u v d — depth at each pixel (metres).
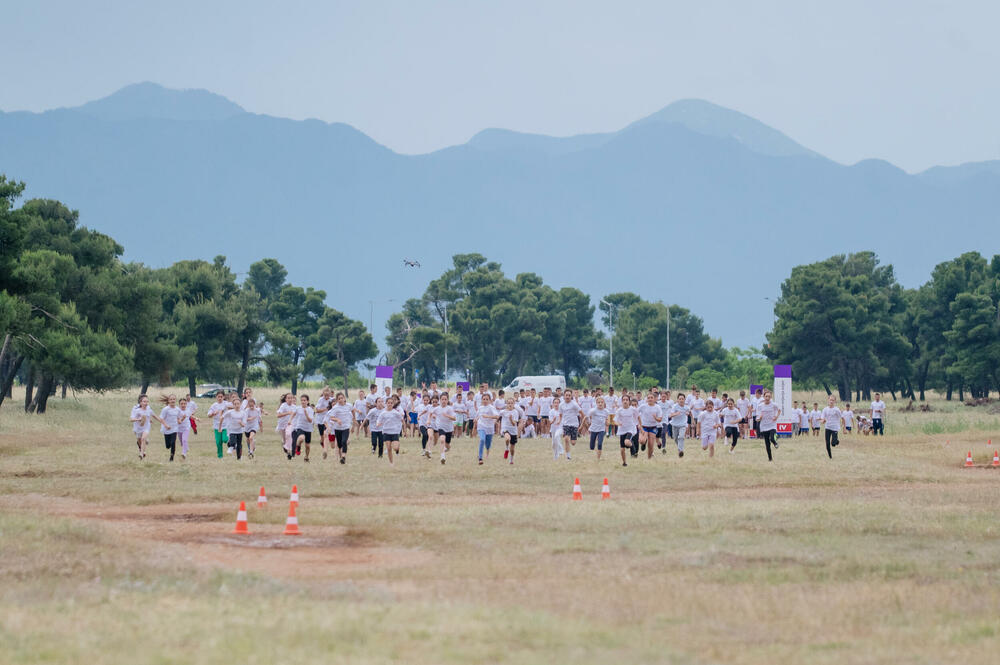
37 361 153.12
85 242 191.88
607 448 111.06
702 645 27.00
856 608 31.95
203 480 70.19
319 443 113.69
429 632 26.67
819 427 145.38
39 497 60.19
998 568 39.44
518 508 54.97
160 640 25.62
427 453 91.19
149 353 199.00
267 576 35.94
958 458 99.00
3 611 28.70
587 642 26.39
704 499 61.88
